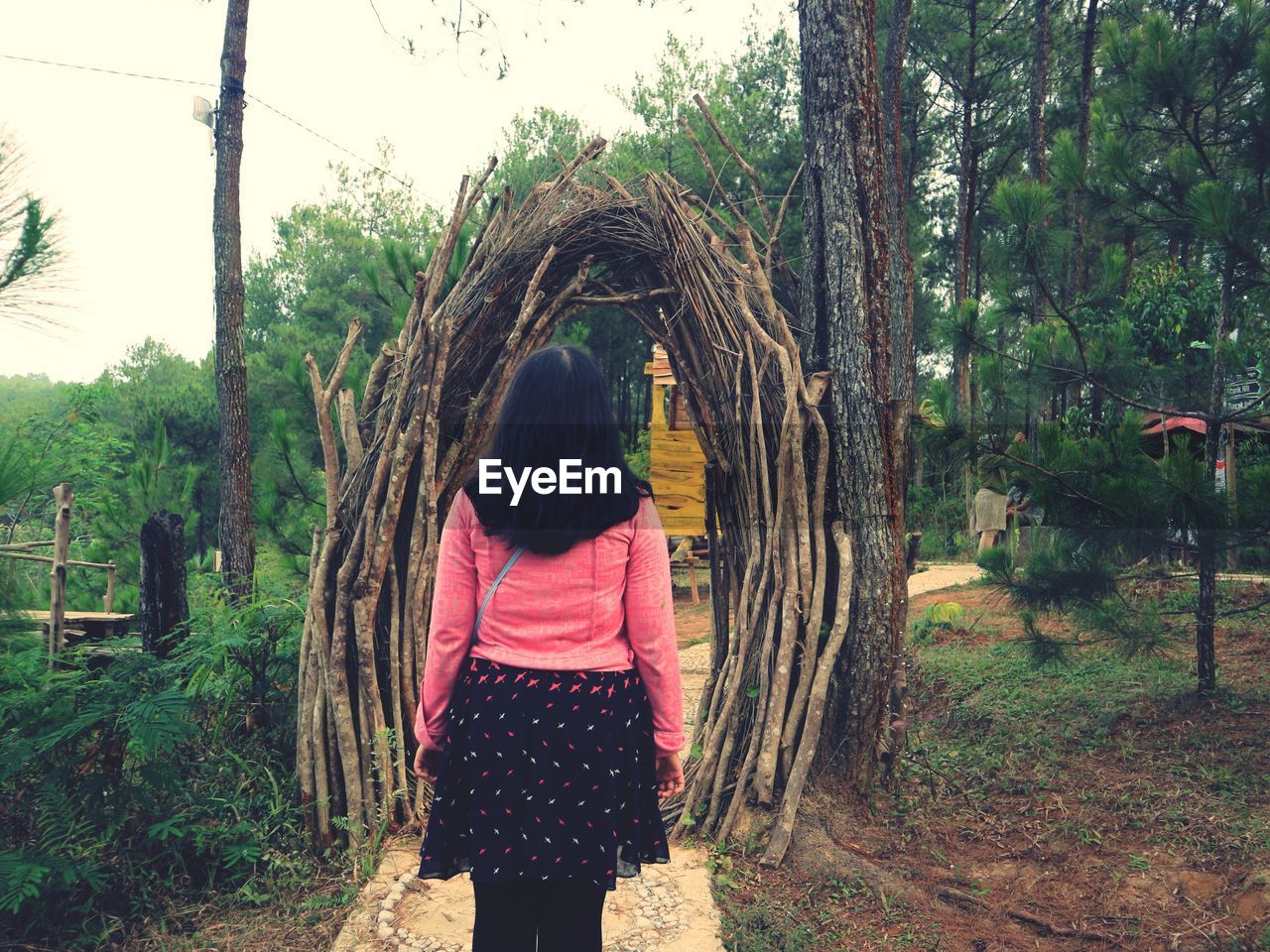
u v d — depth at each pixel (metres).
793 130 15.11
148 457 8.28
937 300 18.56
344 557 3.71
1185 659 5.50
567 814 1.78
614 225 4.04
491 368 3.93
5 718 3.10
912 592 9.08
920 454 4.77
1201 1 9.73
